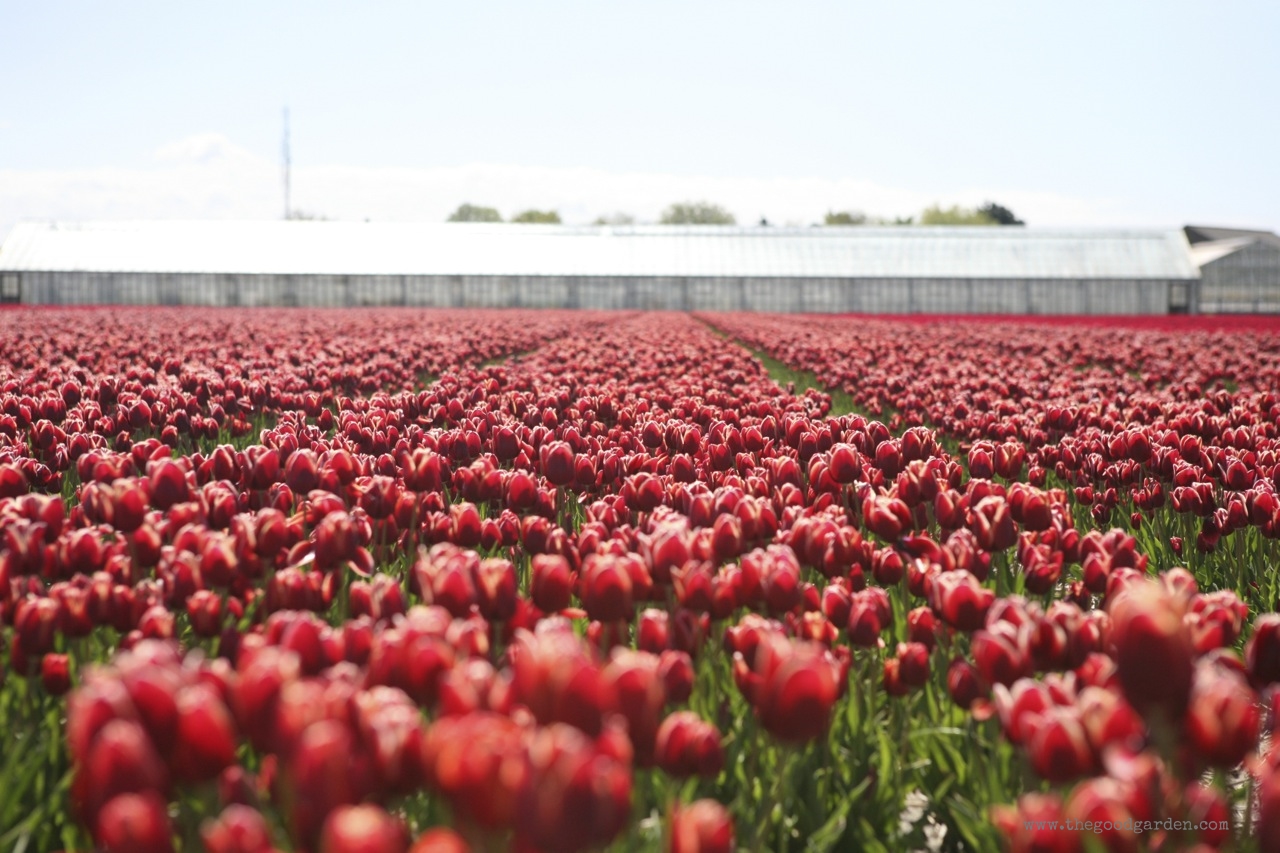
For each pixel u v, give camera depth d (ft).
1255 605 20.97
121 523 14.89
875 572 16.34
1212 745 8.38
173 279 301.22
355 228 318.04
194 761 7.76
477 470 20.34
